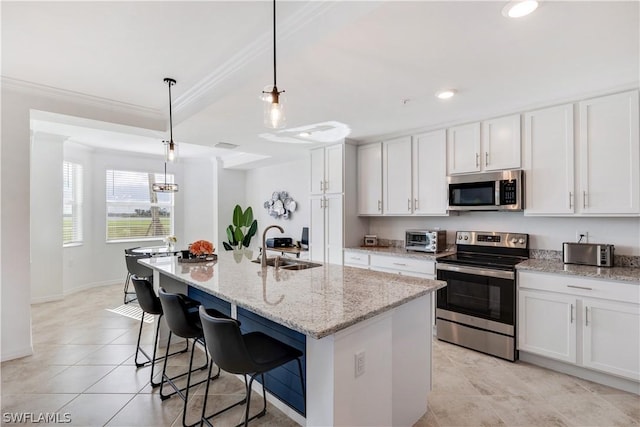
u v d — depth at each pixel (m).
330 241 4.43
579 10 1.59
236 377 2.61
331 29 1.77
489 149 3.24
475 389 2.41
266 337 1.91
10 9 1.79
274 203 6.38
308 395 1.55
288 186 6.12
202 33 2.07
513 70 2.26
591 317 2.44
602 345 2.40
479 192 3.28
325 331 1.30
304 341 1.96
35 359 2.90
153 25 1.97
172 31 2.04
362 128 3.74
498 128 3.18
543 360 2.74
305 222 5.77
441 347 3.15
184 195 7.01
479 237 3.57
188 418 2.08
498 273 2.88
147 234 6.51
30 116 3.06
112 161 6.03
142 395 2.34
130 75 2.67
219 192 6.84
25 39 2.12
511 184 3.04
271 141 4.31
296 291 1.92
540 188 2.93
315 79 2.37
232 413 2.14
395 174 4.01
